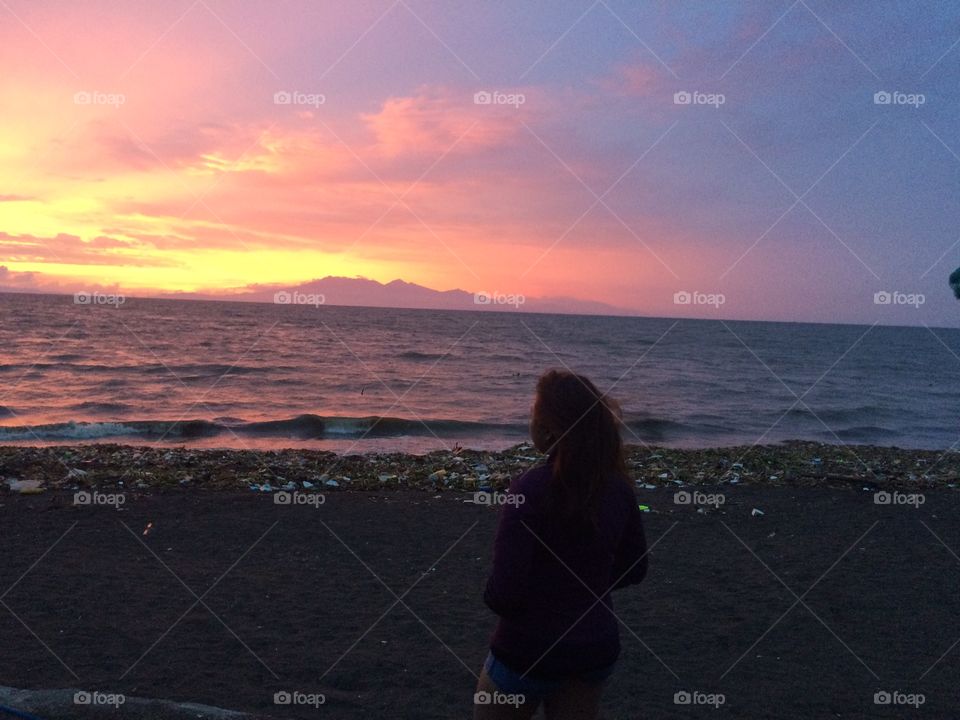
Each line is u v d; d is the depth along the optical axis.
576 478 2.32
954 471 14.72
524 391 30.03
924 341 125.25
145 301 170.25
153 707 3.83
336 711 4.49
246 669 5.09
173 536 8.61
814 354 68.25
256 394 27.38
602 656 2.33
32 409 22.98
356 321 96.31
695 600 6.89
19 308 89.12
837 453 17.05
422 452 17.70
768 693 4.98
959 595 7.12
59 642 5.44
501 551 2.29
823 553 8.51
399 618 6.22
